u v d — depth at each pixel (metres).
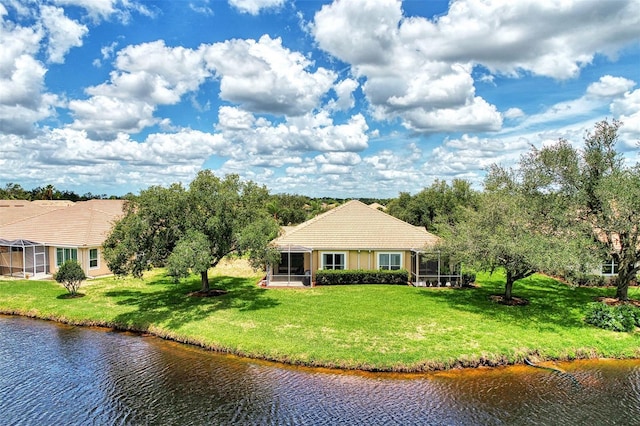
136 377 16.78
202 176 26.33
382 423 13.41
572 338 19.66
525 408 14.39
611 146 24.77
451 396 15.17
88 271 34.47
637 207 22.14
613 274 32.19
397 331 20.41
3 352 19.47
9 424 13.48
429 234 34.97
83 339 21.14
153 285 31.67
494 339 19.38
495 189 28.39
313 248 32.78
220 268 40.28
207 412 14.13
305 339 19.45
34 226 38.19
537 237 22.67
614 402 14.82
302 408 14.34
